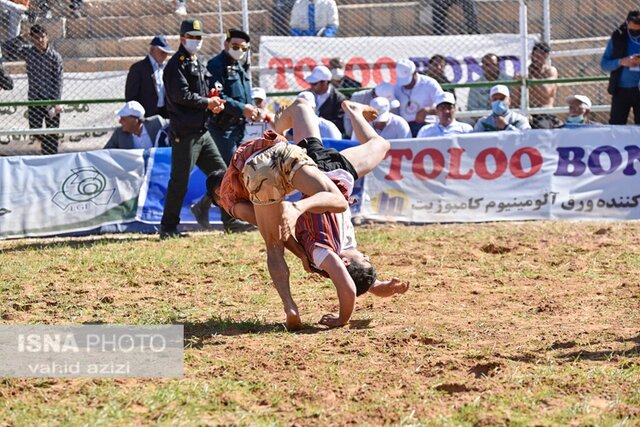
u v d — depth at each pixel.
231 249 22.16
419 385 11.33
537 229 24.58
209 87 24.75
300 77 30.69
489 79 30.58
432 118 28.41
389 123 27.00
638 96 28.38
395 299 16.75
